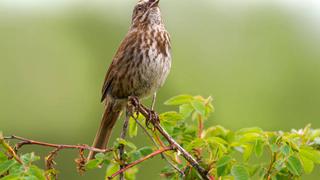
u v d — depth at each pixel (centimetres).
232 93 1542
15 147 659
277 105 1537
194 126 791
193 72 1559
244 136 732
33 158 639
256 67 1581
